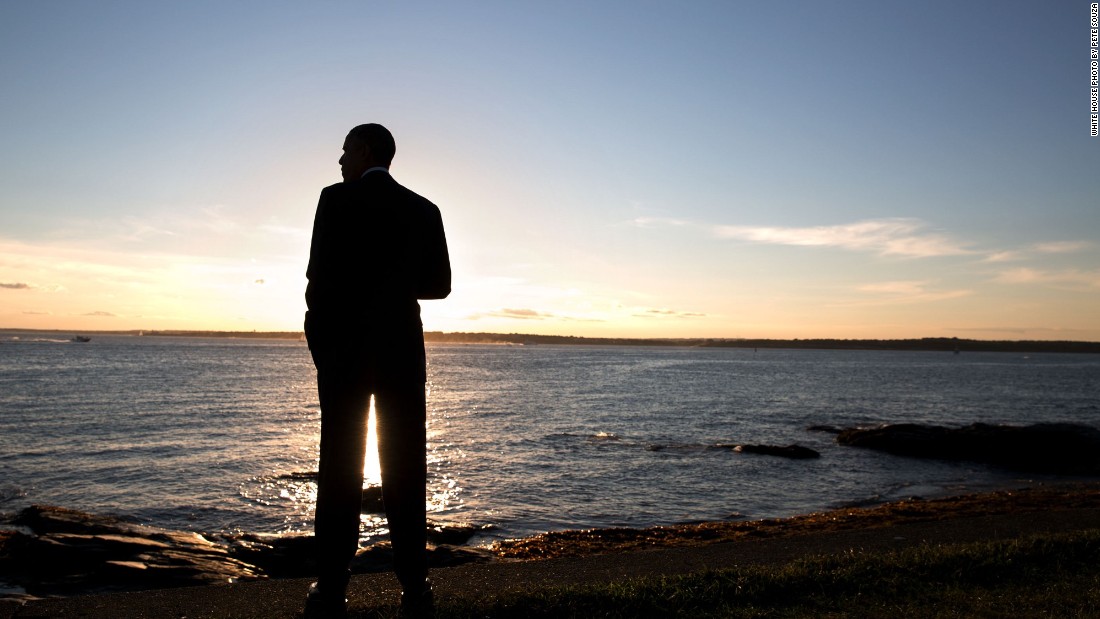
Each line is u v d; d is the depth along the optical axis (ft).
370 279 9.93
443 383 202.69
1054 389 212.02
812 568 14.70
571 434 88.99
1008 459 72.64
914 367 420.77
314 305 10.00
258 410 111.14
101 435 79.25
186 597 13.82
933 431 80.18
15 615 12.56
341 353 9.89
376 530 37.99
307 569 26.66
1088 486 59.00
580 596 12.50
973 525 22.65
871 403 151.43
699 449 76.43
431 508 46.09
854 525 33.73
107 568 20.30
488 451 73.05
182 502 47.32
